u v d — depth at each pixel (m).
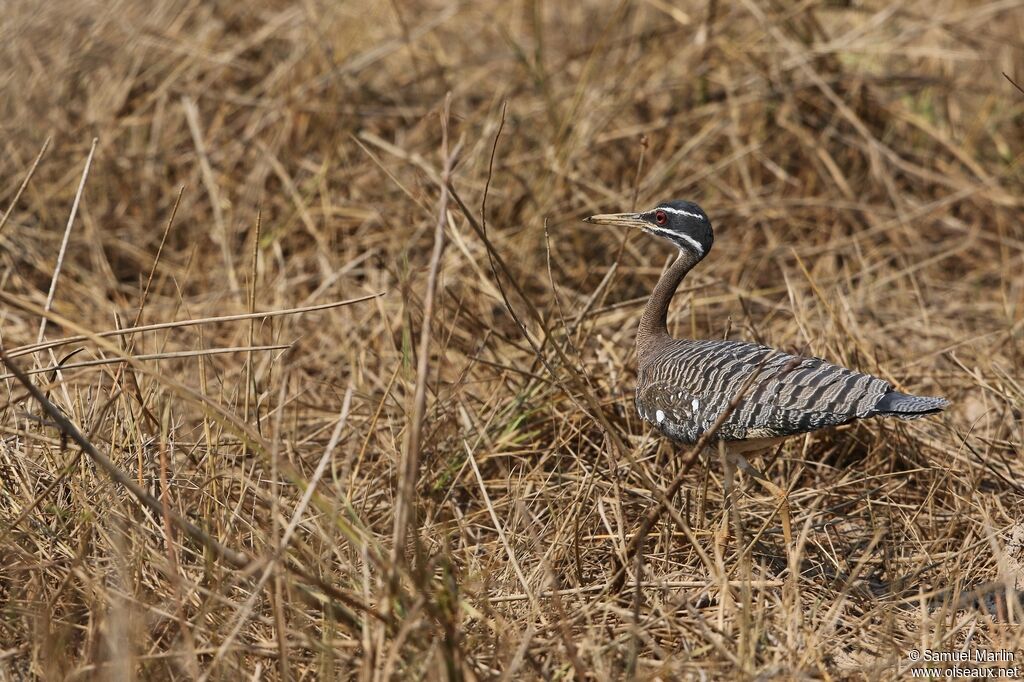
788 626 9.20
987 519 10.22
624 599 9.99
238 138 18.86
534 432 12.48
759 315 15.77
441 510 11.68
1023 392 12.77
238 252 17.33
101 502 10.09
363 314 15.66
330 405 13.84
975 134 19.39
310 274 16.94
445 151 8.89
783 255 17.38
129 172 18.23
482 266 15.77
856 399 9.68
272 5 20.77
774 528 11.24
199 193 17.88
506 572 10.12
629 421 12.86
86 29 19.05
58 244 17.06
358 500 11.27
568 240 17.00
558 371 12.91
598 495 11.21
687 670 8.90
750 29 20.00
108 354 12.80
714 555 10.37
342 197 18.02
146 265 17.17
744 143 19.02
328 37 19.81
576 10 23.50
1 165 17.55
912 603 10.13
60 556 9.70
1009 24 22.19
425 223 16.33
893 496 11.88
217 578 9.27
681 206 12.15
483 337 13.83
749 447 10.78
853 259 17.36
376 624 8.52
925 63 20.69
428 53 19.91
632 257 16.95
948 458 12.28
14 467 10.52
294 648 8.77
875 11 20.48
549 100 18.25
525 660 8.75
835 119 19.09
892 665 8.84
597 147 18.14
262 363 14.05
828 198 18.47
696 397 10.68
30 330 14.97
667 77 19.33
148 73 18.98
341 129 18.67
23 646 8.80
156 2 19.62
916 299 16.52
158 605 9.21
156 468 10.87
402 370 12.98
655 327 12.23
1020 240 17.81
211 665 8.25
